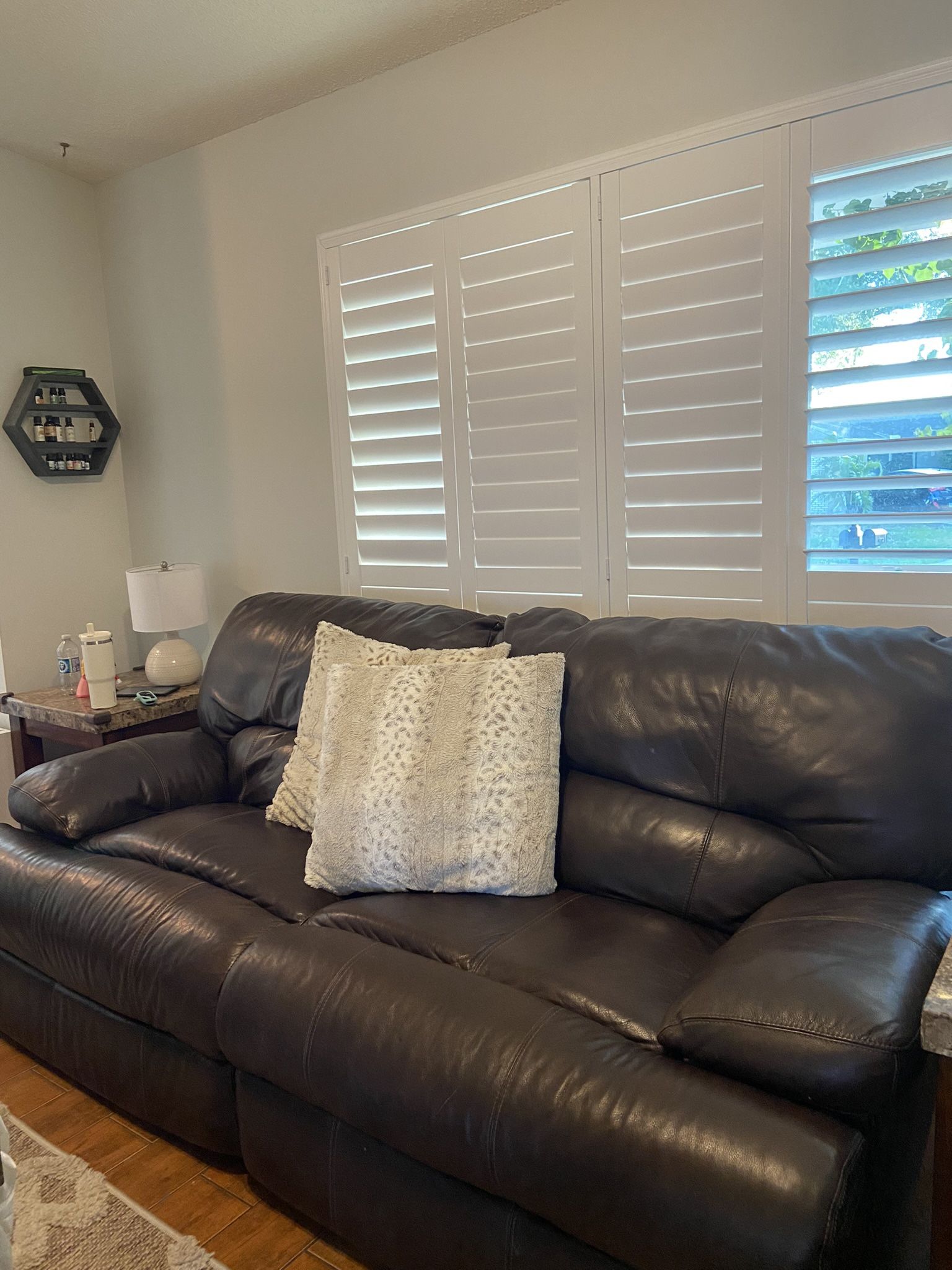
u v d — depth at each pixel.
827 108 1.93
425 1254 1.36
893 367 1.91
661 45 2.13
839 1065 1.04
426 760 1.84
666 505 2.27
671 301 2.19
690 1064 1.17
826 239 1.98
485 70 2.42
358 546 2.90
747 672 1.70
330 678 2.06
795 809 1.59
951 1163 0.92
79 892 1.88
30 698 3.08
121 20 2.34
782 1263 0.95
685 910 1.66
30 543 3.31
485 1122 1.20
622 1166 1.08
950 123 1.81
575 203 2.30
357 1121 1.35
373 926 1.65
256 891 1.85
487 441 2.55
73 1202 1.64
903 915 1.30
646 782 1.78
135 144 3.11
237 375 3.15
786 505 2.10
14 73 2.61
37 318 3.31
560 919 1.65
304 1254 1.52
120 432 3.55
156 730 2.94
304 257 2.89
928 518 1.92
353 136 2.71
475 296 2.51
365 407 2.80
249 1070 1.52
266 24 2.36
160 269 3.32
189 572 3.08
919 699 1.54
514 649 2.11
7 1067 2.10
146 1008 1.70
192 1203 1.64
